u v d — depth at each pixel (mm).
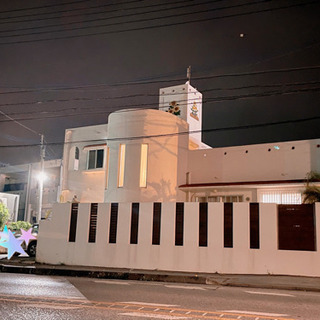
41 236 18141
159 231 16141
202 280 13578
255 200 21281
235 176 22703
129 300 9203
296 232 14664
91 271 15219
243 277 14016
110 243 16828
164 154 22766
